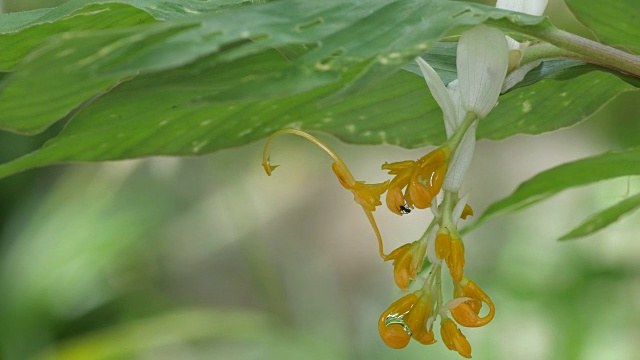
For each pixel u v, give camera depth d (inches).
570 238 26.7
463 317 24.8
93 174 85.4
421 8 23.0
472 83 24.9
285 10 22.8
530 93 26.7
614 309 64.7
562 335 64.5
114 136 25.0
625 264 64.5
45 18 25.2
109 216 83.7
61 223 81.2
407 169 24.7
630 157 25.2
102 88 23.9
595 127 72.6
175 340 80.4
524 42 25.2
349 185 25.3
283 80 22.4
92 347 72.8
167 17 24.8
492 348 67.1
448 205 24.9
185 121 25.1
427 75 25.1
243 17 22.5
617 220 26.4
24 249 80.2
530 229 72.9
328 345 81.6
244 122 25.6
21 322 77.7
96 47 22.0
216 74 23.6
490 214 26.5
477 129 27.3
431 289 25.0
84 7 25.0
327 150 25.5
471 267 82.4
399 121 26.8
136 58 22.0
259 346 79.6
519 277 67.8
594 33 24.6
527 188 25.9
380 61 22.6
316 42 22.7
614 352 63.5
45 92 22.9
